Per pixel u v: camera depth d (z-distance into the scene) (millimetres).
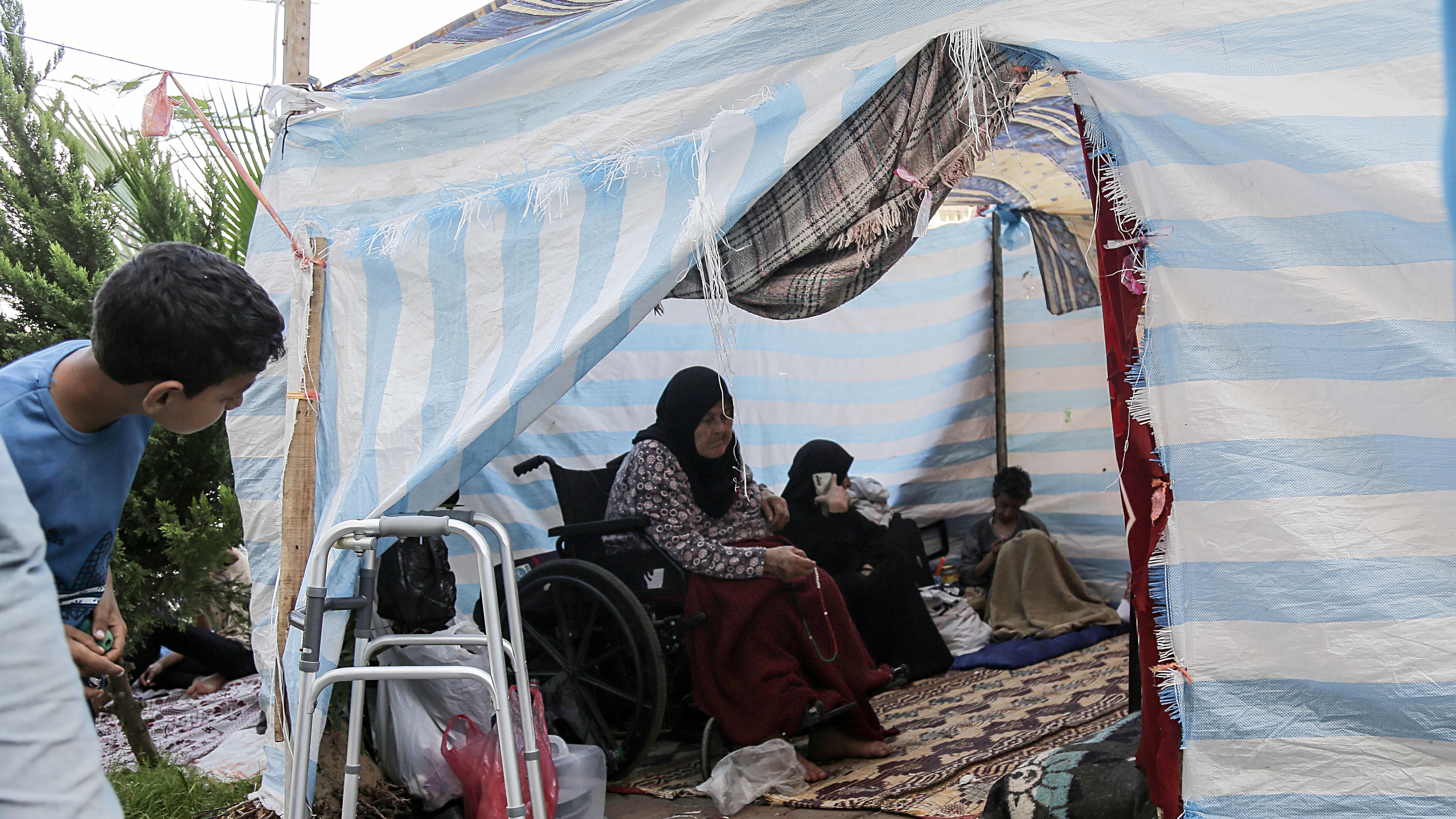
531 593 3715
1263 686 2111
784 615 3535
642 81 2975
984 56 2508
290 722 2945
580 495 4238
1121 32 2359
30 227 4734
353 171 3465
